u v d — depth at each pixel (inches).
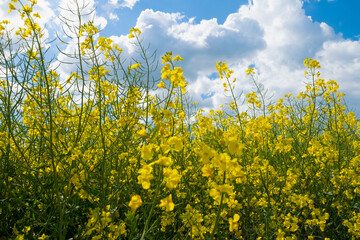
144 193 107.8
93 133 119.8
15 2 97.7
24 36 107.2
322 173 147.7
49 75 118.3
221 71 151.4
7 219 105.1
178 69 82.8
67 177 94.7
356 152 170.4
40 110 111.1
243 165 133.7
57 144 103.7
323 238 115.0
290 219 99.2
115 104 123.8
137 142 114.6
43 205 101.1
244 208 121.7
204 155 55.7
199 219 78.9
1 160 106.0
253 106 171.0
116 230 77.4
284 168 144.6
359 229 103.7
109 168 108.1
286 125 196.2
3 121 121.0
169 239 107.7
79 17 92.4
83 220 113.3
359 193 132.0
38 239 87.6
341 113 179.8
